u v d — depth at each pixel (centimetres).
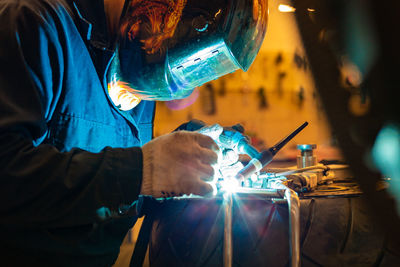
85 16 86
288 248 76
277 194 77
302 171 105
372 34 24
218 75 85
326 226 78
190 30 76
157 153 72
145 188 71
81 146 91
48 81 77
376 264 75
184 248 79
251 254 76
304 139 328
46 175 65
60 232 73
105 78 91
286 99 338
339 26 28
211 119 348
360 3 25
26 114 70
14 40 71
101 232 79
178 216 83
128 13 80
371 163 31
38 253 75
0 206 65
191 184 69
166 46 77
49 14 78
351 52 27
